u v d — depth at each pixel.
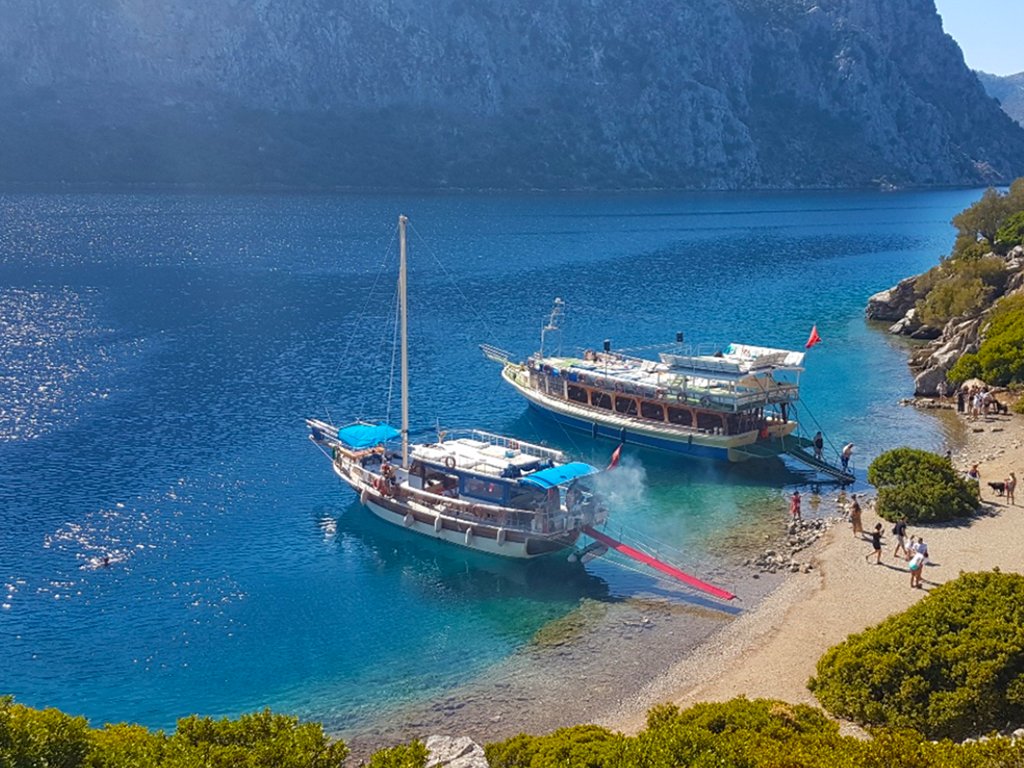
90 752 24.66
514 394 86.19
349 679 39.50
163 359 94.94
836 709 33.25
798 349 103.25
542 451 59.94
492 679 39.22
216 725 27.50
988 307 100.12
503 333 113.12
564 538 50.88
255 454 68.00
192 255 171.88
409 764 24.61
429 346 105.25
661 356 72.00
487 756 28.64
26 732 23.83
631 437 71.31
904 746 24.45
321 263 168.00
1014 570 45.34
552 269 168.12
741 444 66.69
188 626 43.94
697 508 58.59
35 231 196.50
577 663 40.25
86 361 92.69
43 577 48.31
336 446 63.03
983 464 62.66
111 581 48.19
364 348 103.25
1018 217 128.62
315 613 45.41
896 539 51.16
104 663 40.66
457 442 59.03
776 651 39.84
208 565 50.38
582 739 28.58
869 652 34.03
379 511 56.41
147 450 67.94
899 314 119.38
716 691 36.88
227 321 115.12
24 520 55.03
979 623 34.09
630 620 44.16
